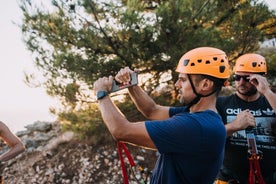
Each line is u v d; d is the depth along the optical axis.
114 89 1.69
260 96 2.87
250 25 7.34
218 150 1.55
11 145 3.36
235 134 2.82
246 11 7.43
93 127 7.30
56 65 6.29
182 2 6.09
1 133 3.36
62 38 6.43
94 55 6.48
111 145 8.10
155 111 2.18
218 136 1.54
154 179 1.70
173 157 1.57
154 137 1.50
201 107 1.68
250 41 7.32
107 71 6.41
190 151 1.51
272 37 9.88
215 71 1.62
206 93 1.65
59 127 10.57
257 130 2.79
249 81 2.66
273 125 2.76
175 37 6.16
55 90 6.66
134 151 7.75
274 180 2.75
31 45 6.66
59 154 8.51
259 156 2.70
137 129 1.51
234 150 2.83
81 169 7.63
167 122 1.53
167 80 7.16
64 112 7.22
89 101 6.95
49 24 6.46
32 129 10.84
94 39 6.26
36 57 6.62
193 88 1.65
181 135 1.49
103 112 1.57
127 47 6.28
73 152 8.34
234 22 7.37
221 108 2.98
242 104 2.88
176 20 6.03
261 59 2.82
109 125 1.53
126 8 6.06
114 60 6.35
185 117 1.55
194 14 6.31
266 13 7.62
